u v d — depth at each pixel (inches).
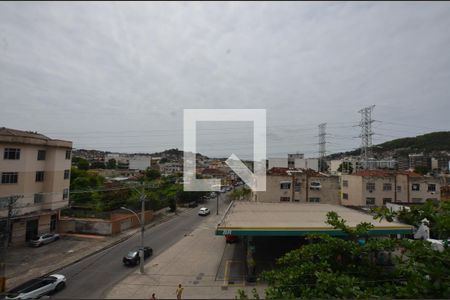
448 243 201.2
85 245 949.8
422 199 1334.9
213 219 1549.0
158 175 2568.9
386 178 1339.8
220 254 900.0
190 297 566.9
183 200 2027.6
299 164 2480.3
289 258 247.1
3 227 878.4
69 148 1111.6
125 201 1401.3
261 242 1023.0
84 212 1173.7
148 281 666.2
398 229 693.3
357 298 181.3
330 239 240.1
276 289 211.8
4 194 880.9
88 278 678.5
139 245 988.6
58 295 576.1
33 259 799.7
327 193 1396.4
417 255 193.8
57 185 1050.7
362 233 243.8
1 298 538.6
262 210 1054.4
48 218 1037.8
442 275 177.3
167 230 1256.8
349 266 226.1
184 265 789.2
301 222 793.6
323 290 191.5
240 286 637.9
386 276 213.0
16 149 918.4
